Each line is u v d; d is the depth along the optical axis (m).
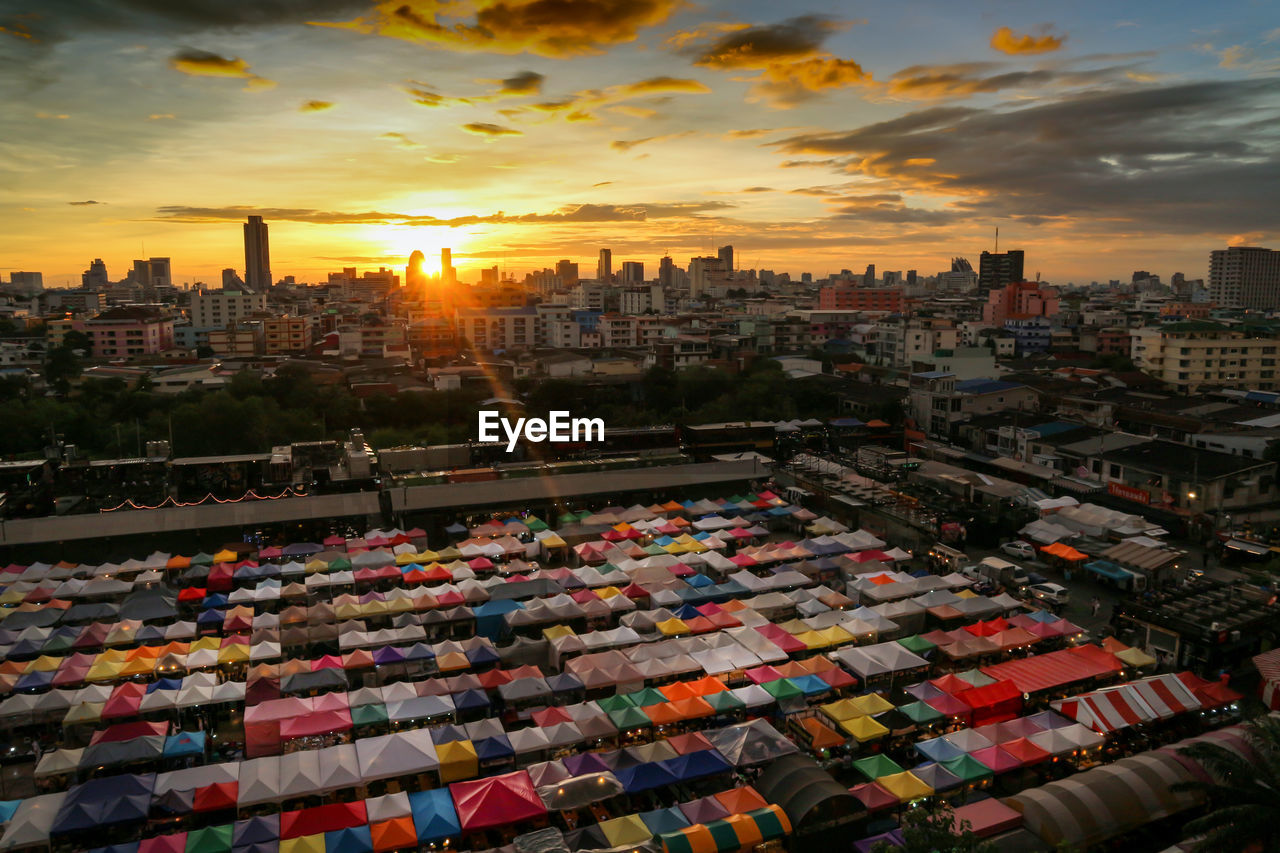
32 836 29.69
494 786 31.78
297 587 55.66
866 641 48.16
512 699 40.28
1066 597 54.44
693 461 93.50
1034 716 37.38
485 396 126.81
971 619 51.16
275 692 41.44
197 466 81.19
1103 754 37.06
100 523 66.31
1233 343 132.00
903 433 107.62
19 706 39.66
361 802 31.69
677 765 33.84
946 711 38.59
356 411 118.31
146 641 48.16
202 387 130.62
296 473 82.00
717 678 43.00
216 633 51.72
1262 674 40.72
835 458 94.81
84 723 38.91
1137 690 38.75
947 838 26.25
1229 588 50.28
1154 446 82.06
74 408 109.06
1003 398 108.56
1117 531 65.06
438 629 51.84
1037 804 30.77
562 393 125.31
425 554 62.34
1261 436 85.75
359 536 71.12
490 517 75.69
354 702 39.50
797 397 123.56
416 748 35.00
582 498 78.44
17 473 76.75
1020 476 87.81
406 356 188.50
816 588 55.81
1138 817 31.03
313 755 34.72
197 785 32.72
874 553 60.66
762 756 35.06
